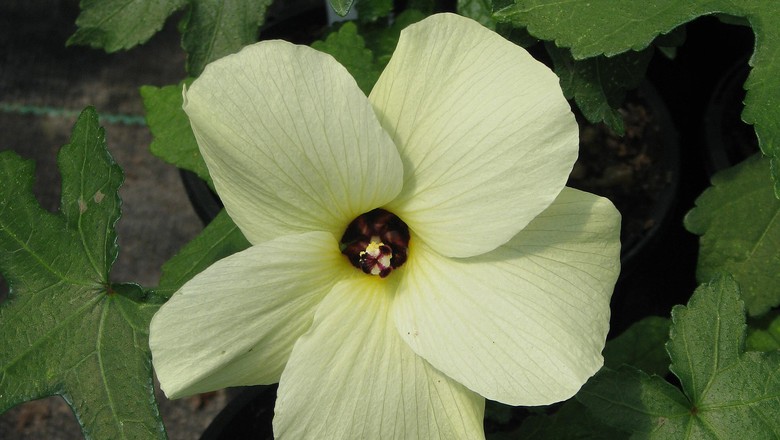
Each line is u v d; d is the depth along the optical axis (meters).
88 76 0.70
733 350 0.36
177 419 0.59
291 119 0.31
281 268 0.32
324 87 0.31
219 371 0.32
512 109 0.31
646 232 0.51
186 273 0.42
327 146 0.32
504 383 0.32
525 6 0.37
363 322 0.33
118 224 0.65
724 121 0.54
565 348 0.32
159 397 0.59
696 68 0.60
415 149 0.33
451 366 0.32
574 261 0.33
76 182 0.37
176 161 0.45
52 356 0.36
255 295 0.32
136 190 0.66
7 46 0.70
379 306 0.34
